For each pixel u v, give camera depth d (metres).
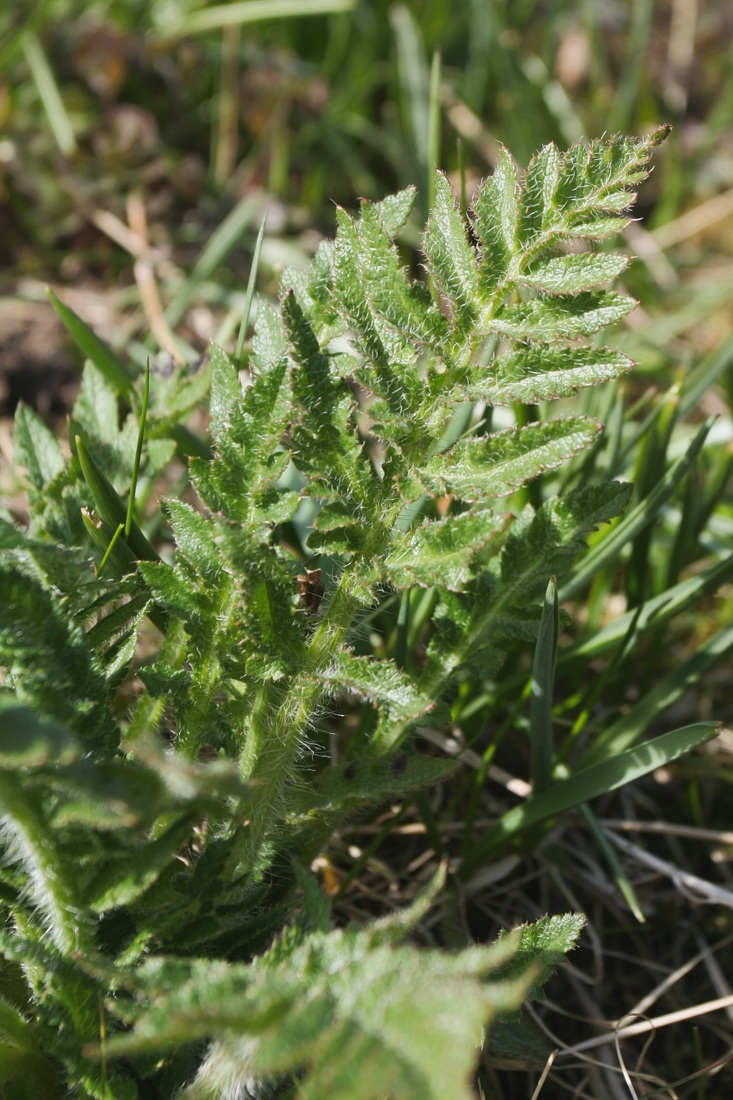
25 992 0.56
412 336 0.54
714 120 1.33
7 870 0.54
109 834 0.52
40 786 0.50
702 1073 0.64
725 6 1.53
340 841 0.69
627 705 0.76
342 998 0.48
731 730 0.77
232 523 0.54
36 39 1.17
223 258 1.10
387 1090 0.49
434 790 0.72
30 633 0.52
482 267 0.54
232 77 1.20
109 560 0.62
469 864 0.68
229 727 0.57
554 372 0.54
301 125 1.23
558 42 1.44
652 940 0.71
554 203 0.53
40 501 0.63
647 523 0.71
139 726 0.58
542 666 0.62
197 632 0.56
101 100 1.18
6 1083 0.54
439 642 0.58
